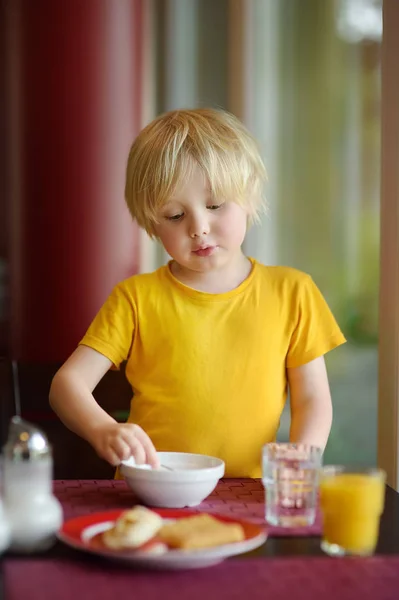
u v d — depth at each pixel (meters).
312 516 1.07
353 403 4.75
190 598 0.83
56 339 2.97
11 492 0.96
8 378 1.66
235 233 1.53
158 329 1.59
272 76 5.38
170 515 1.06
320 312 1.63
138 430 1.24
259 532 0.97
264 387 1.57
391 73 1.71
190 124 1.53
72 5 2.88
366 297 6.23
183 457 1.26
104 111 2.92
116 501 1.18
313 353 1.60
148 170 1.51
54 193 2.92
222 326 1.59
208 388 1.56
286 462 1.07
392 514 1.14
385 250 1.73
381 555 0.97
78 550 0.96
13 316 3.05
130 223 2.96
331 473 1.00
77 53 2.89
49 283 2.96
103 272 2.95
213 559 0.90
